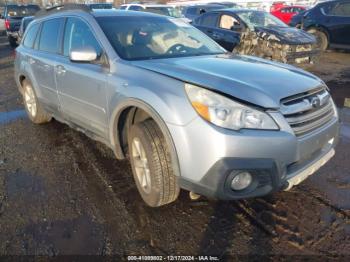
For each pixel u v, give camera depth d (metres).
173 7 16.73
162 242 2.68
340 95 6.79
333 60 10.76
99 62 3.48
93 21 3.73
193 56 3.61
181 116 2.57
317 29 11.70
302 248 2.58
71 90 3.87
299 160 2.72
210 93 2.53
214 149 2.43
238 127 2.45
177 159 2.63
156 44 3.69
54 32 4.43
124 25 3.75
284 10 23.09
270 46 8.41
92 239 2.72
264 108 2.51
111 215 3.01
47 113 5.05
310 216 2.93
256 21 9.22
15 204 3.21
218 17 9.64
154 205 2.98
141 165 3.06
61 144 4.57
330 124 3.01
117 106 3.11
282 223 2.85
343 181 3.50
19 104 6.72
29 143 4.64
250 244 2.63
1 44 18.69
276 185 2.59
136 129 2.91
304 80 2.99
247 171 2.47
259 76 2.91
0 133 5.07
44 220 2.96
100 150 4.34
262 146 2.46
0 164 4.02
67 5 4.30
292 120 2.62
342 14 11.18
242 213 2.99
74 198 3.28
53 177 3.69
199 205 3.11
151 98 2.75
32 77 4.86
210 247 2.61
